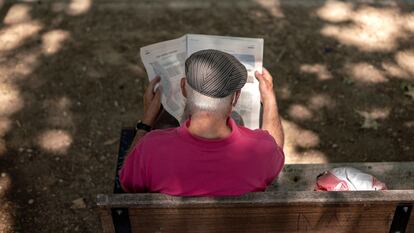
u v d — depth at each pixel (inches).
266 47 183.0
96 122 160.2
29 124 159.0
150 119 103.3
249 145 82.1
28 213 137.3
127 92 168.7
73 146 153.7
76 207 139.3
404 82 173.3
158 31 188.7
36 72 174.2
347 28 192.2
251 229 82.7
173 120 109.3
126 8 198.1
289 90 169.5
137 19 193.6
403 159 151.9
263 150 83.1
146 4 199.9
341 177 100.0
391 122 161.5
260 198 77.9
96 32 188.7
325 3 202.2
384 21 196.2
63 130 157.8
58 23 192.2
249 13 196.7
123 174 85.7
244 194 78.4
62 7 198.5
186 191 82.1
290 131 158.1
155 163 81.4
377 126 160.1
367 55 182.2
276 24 192.2
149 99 104.7
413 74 176.4
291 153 152.7
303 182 108.8
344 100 167.2
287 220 81.7
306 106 165.0
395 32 191.8
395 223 82.8
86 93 168.1
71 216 137.3
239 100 105.1
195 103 78.3
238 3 200.5
